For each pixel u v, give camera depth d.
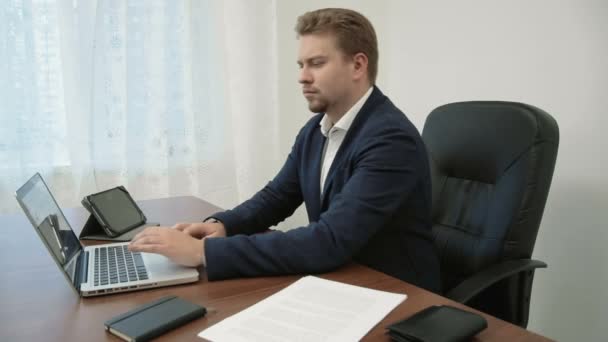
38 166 1.89
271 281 0.89
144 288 0.86
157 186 2.11
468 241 1.20
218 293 0.84
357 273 0.93
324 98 1.15
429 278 1.16
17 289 0.86
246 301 0.80
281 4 2.32
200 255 0.92
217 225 1.19
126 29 1.93
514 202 1.11
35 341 0.67
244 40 2.21
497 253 1.12
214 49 2.14
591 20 1.50
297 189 1.37
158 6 2.00
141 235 0.97
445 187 1.31
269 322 0.71
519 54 1.72
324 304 0.77
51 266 0.98
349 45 1.12
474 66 1.88
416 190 1.12
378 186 1.01
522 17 1.69
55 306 0.79
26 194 0.90
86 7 1.88
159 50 2.02
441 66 2.03
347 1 2.37
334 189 1.14
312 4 2.39
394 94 2.30
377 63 1.21
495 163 1.17
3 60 1.78
